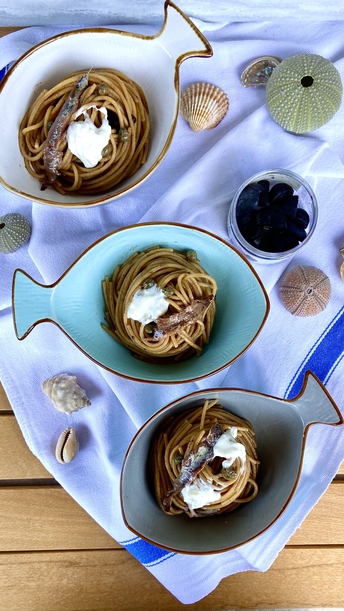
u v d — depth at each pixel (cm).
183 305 53
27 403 60
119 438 60
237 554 60
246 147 59
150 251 55
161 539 50
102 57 53
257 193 55
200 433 53
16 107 53
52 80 54
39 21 61
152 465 55
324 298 57
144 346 53
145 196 60
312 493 60
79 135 51
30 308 47
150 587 62
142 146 55
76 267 48
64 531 62
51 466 60
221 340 54
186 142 60
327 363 60
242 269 50
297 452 49
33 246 59
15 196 60
